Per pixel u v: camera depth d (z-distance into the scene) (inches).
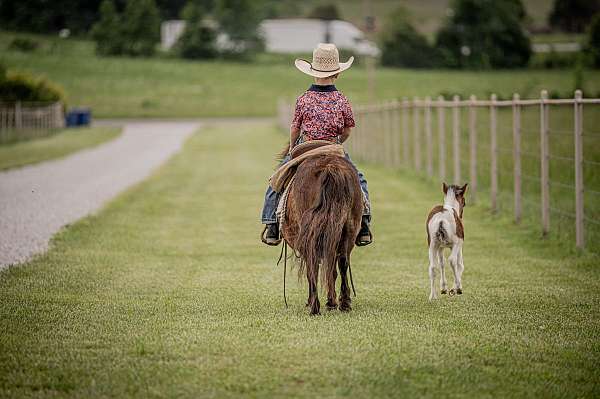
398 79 4229.8
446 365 296.2
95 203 838.5
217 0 5378.9
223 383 276.7
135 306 400.2
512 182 878.4
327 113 382.6
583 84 3186.5
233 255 565.9
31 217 723.4
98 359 306.5
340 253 364.8
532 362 302.2
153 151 1680.6
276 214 379.9
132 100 3683.6
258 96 3932.1
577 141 546.0
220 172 1221.7
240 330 348.5
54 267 506.3
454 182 885.2
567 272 493.0
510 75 4340.6
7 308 393.7
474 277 482.3
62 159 1451.8
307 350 314.3
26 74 2551.7
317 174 354.3
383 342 326.0
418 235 646.5
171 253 571.2
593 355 311.1
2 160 1374.3
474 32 4913.9
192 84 4185.5
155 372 289.6
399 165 1160.2
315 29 5610.2
